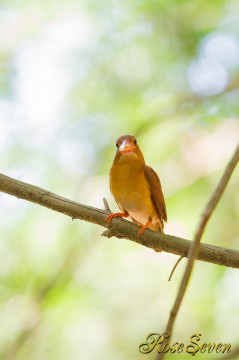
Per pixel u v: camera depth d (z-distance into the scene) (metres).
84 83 13.99
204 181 13.10
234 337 10.78
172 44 13.86
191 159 13.62
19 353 11.60
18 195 6.89
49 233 12.45
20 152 12.98
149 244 6.93
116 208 13.54
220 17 13.86
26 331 11.39
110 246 12.75
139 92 14.12
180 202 12.66
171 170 13.69
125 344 11.81
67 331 11.79
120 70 14.12
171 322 3.71
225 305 11.11
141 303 12.23
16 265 12.10
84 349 11.71
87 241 12.70
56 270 12.16
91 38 14.01
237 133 13.81
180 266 12.36
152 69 14.04
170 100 14.27
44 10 14.23
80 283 12.30
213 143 13.77
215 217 12.55
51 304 11.73
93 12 14.03
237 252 6.62
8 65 13.88
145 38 13.93
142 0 13.73
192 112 14.21
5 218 12.38
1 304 11.69
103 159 13.46
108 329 11.92
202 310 11.30
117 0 13.88
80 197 13.07
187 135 14.12
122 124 13.81
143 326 11.94
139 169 8.10
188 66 13.88
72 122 13.62
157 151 13.95
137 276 12.45
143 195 8.11
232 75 13.99
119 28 13.93
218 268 11.26
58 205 6.91
